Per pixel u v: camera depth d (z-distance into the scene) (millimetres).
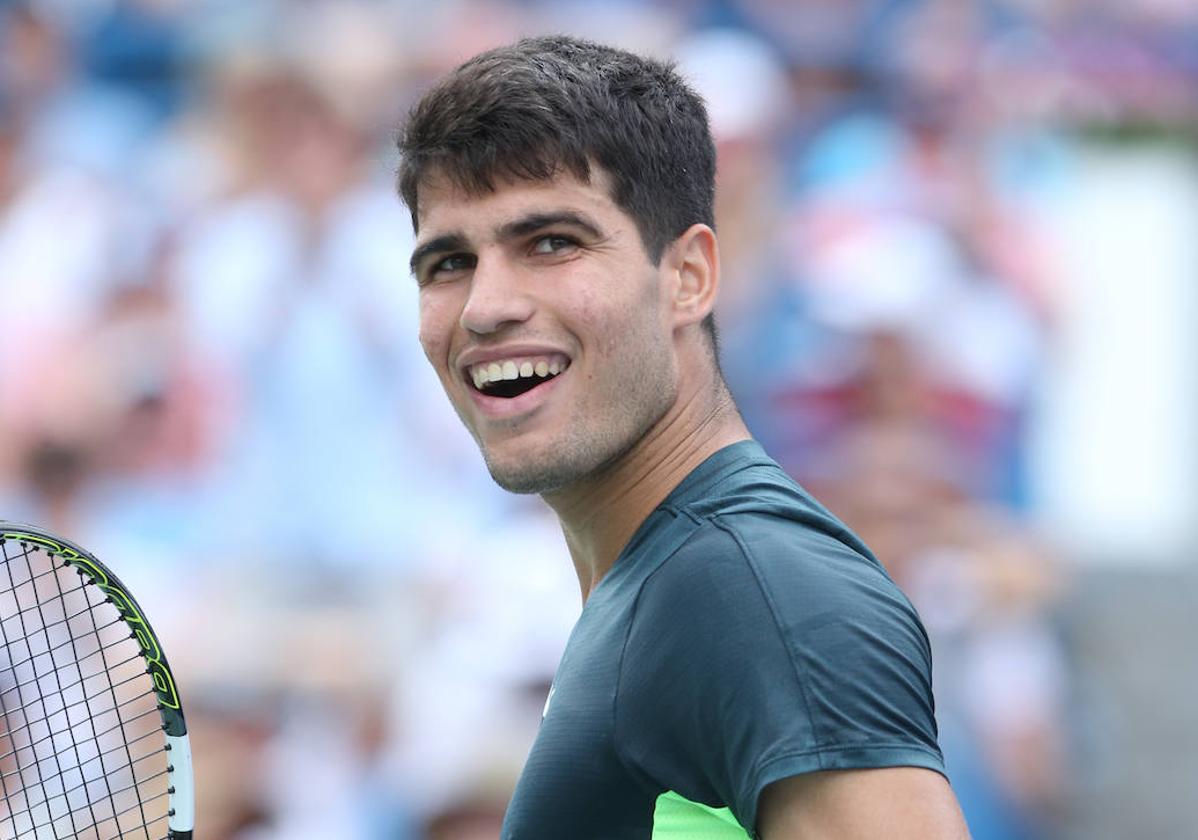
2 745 19109
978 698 25688
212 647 25328
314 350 26750
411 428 26469
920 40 31297
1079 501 37062
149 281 27547
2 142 29734
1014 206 31000
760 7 31078
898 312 27562
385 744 24359
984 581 26500
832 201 29047
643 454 8836
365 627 25312
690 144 9016
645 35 31172
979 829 24641
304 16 29484
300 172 27953
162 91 30203
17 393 27047
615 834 7984
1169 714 31141
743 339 28203
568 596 24156
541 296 8422
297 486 26328
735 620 7539
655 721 7766
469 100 8484
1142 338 38469
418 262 8836
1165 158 38969
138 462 26703
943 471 27297
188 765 10734
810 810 7195
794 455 27375
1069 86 37000
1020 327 28922
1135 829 28531
